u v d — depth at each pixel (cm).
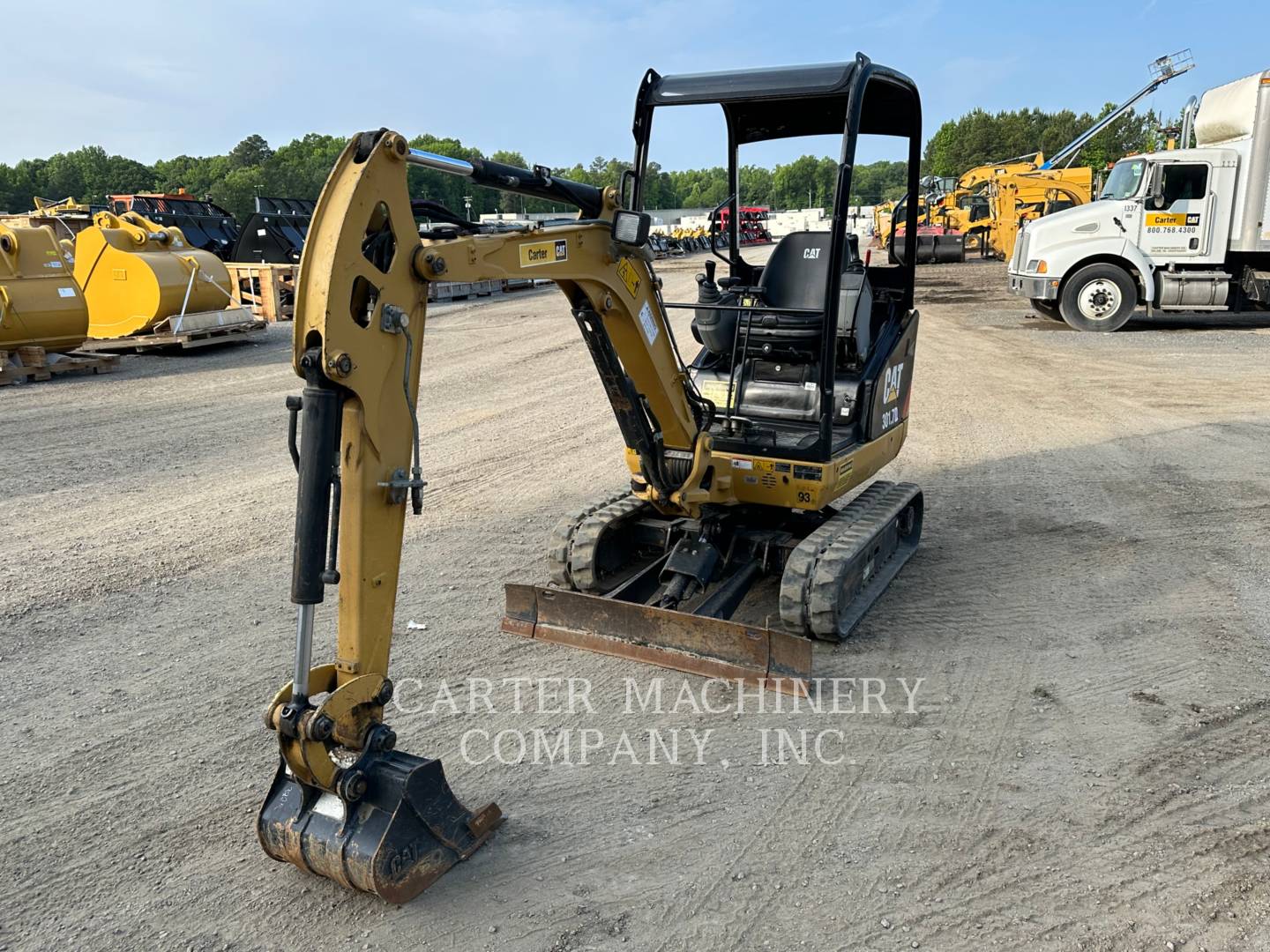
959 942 301
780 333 550
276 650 519
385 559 324
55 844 362
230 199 9831
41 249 1348
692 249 4828
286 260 2194
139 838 365
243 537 702
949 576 607
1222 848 342
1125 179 1638
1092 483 799
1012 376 1277
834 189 472
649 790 387
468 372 1438
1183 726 425
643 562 602
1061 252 1634
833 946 301
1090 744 413
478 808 359
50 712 456
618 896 327
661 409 476
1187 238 1577
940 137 10569
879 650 506
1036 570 613
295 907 327
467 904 325
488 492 809
